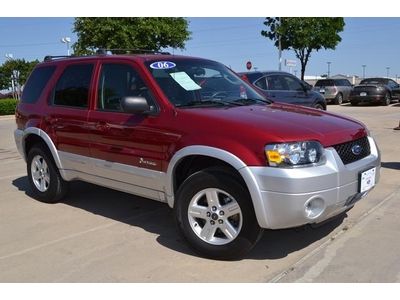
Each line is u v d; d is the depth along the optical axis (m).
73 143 5.48
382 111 20.20
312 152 3.88
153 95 4.66
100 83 5.26
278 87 11.80
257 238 4.07
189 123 4.30
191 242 4.34
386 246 4.44
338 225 5.02
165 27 29.00
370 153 4.59
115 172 4.99
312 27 32.69
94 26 27.86
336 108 22.73
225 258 4.21
